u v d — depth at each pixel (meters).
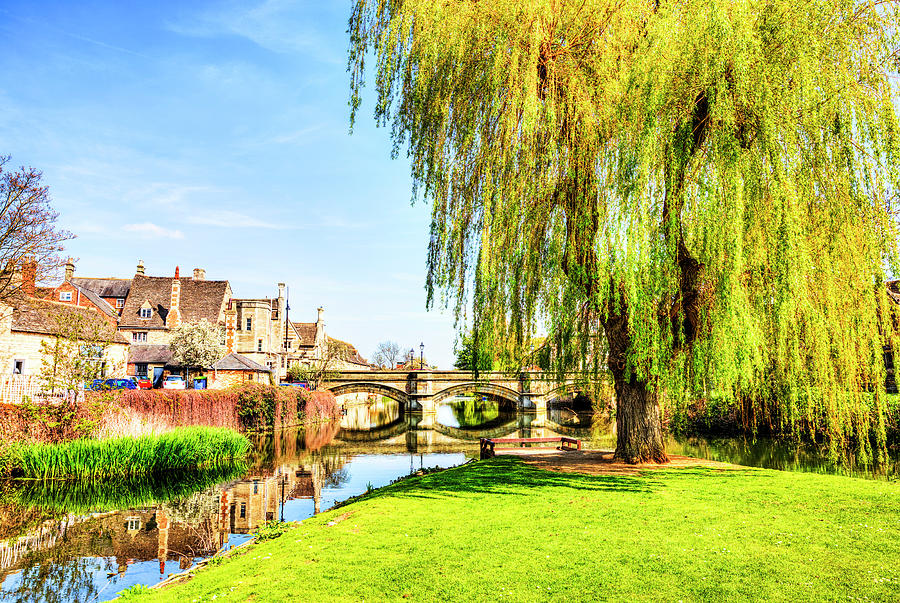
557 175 11.58
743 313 9.76
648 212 10.23
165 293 57.94
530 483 11.33
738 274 9.81
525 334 11.99
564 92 11.38
